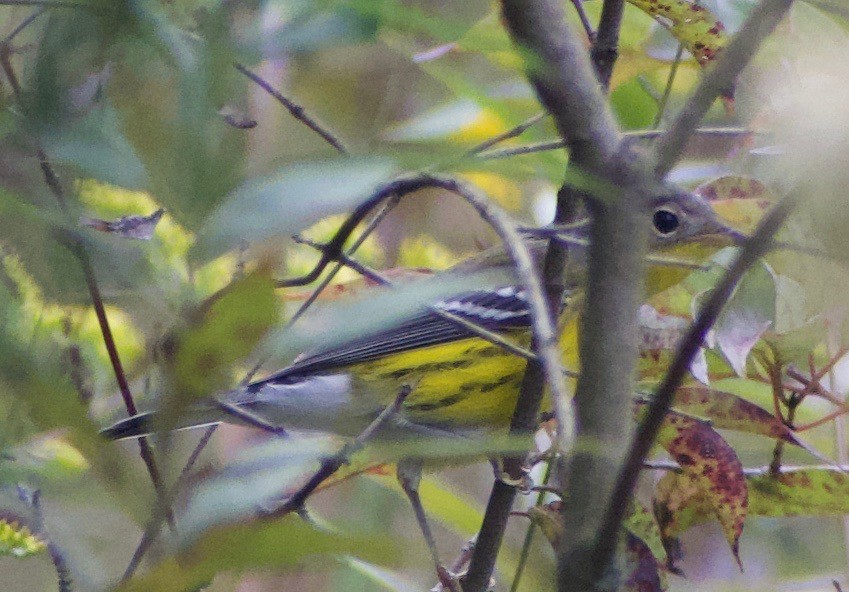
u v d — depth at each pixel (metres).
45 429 2.10
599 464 2.63
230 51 2.10
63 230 2.30
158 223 2.70
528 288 2.69
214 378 1.89
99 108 2.18
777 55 2.75
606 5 2.74
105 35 2.15
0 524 2.70
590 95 2.65
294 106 2.73
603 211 2.61
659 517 2.77
